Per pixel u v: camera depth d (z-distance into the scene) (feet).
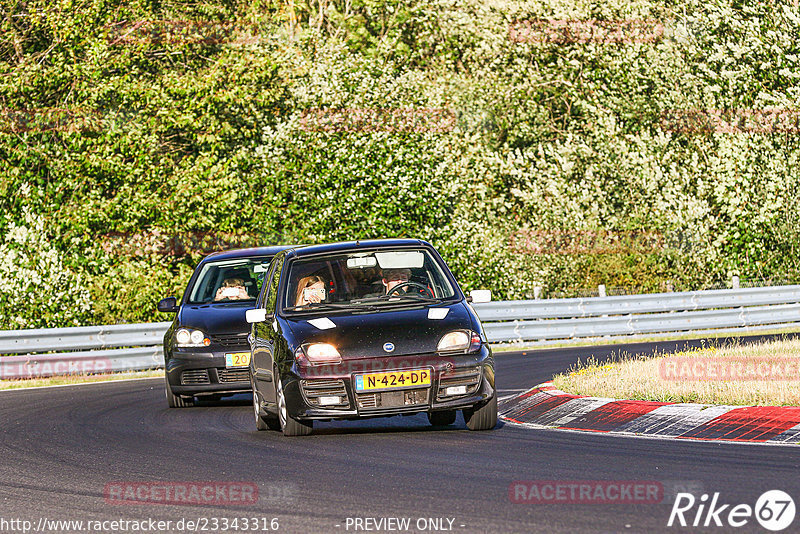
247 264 141.49
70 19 268.82
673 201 289.12
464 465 79.30
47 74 264.11
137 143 263.29
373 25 371.15
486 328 215.72
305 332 95.66
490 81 320.70
